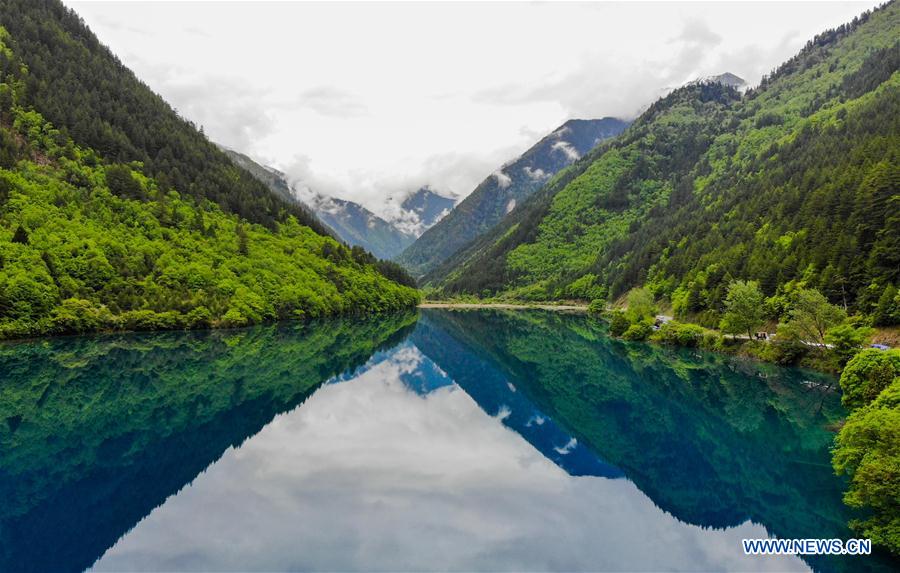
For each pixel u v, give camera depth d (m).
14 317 103.25
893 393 34.72
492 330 164.12
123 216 150.00
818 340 83.81
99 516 33.66
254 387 73.25
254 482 40.00
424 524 33.88
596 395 75.62
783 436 52.19
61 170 155.12
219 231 175.88
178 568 27.64
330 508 35.94
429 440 52.94
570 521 34.78
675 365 92.69
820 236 107.12
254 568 27.84
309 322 169.25
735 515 35.31
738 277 122.25
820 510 35.12
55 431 51.31
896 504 26.78
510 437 55.06
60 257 118.25
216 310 137.88
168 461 43.97
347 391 74.56
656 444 52.34
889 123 177.75
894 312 75.62
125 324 118.12
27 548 29.45
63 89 188.50
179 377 77.56
